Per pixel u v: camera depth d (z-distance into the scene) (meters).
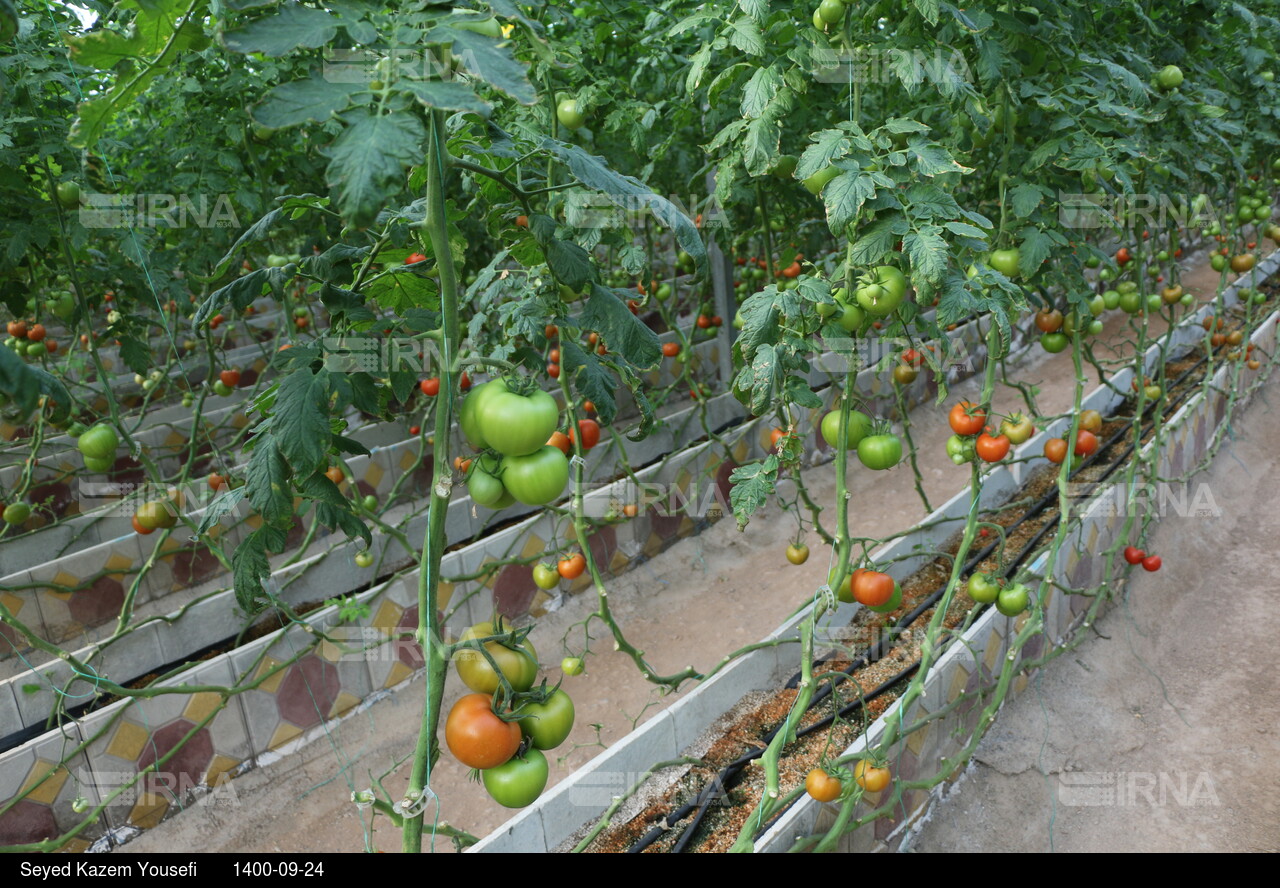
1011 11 3.26
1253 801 3.63
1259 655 4.59
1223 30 4.70
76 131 1.37
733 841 3.00
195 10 1.37
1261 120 5.64
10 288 4.20
